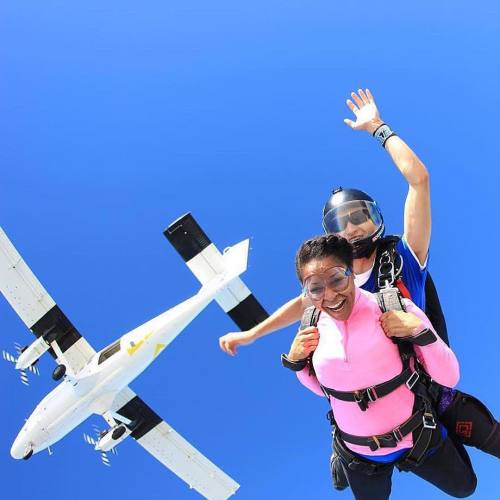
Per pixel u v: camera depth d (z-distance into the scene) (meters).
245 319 6.74
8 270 7.05
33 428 7.09
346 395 2.75
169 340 6.89
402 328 2.53
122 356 6.86
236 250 6.75
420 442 2.81
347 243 2.72
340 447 3.08
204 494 7.93
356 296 2.73
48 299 7.24
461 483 3.08
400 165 3.06
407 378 2.71
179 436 7.79
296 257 2.77
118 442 7.16
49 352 7.40
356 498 3.25
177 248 6.64
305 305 3.21
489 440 2.95
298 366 2.91
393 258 3.06
